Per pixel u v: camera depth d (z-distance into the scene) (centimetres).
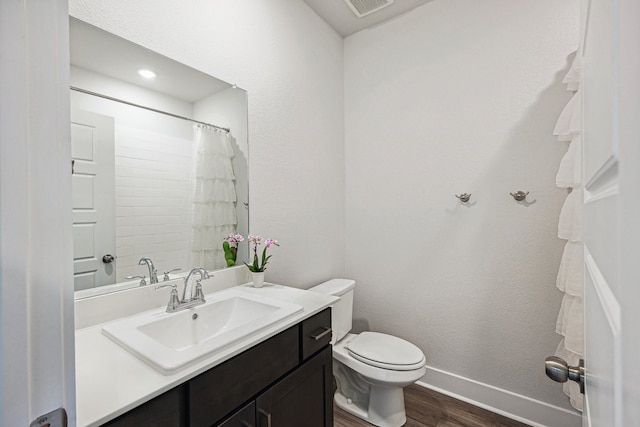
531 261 165
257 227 162
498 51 173
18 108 33
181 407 73
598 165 41
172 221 125
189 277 121
